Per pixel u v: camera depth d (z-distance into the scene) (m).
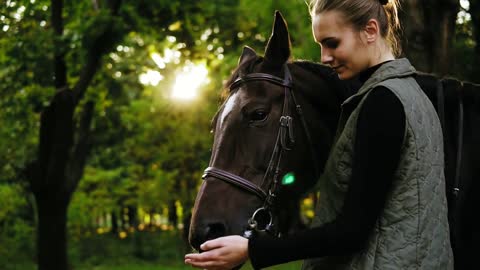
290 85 2.24
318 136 2.29
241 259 1.91
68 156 9.73
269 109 2.19
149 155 17.78
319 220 1.98
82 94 9.36
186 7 9.92
